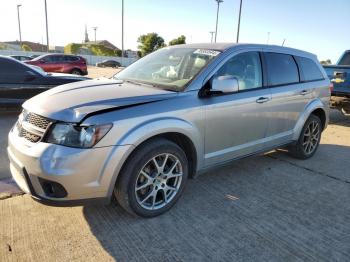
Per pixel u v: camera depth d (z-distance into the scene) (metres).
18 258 2.86
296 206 3.96
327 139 7.26
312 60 5.62
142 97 3.37
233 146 4.20
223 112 3.90
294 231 3.43
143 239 3.18
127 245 3.09
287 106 4.88
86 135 2.94
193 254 3.01
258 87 4.45
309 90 5.30
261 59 4.54
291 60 5.11
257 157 5.65
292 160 5.61
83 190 2.99
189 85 3.68
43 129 3.04
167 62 4.30
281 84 4.81
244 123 4.22
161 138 3.44
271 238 3.29
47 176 2.89
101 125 2.97
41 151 2.93
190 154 3.79
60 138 2.95
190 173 3.88
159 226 3.40
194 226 3.43
